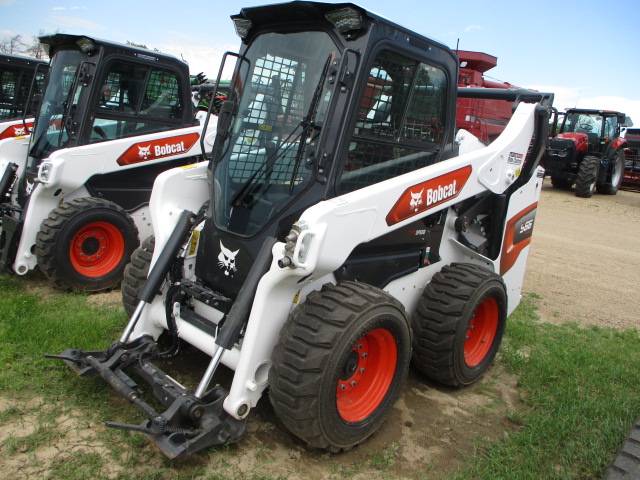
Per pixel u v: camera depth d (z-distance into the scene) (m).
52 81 5.55
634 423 3.25
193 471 2.65
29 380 3.29
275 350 2.72
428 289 3.65
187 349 3.82
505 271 4.39
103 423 2.95
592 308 5.97
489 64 12.61
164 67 5.50
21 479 2.50
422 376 3.94
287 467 2.76
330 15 2.87
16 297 4.48
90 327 3.94
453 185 3.45
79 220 4.79
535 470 2.91
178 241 3.30
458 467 2.92
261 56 3.27
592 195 14.89
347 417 2.88
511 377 4.05
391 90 3.15
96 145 5.03
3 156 5.84
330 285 2.92
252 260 2.99
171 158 5.55
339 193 2.98
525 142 4.01
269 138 3.13
